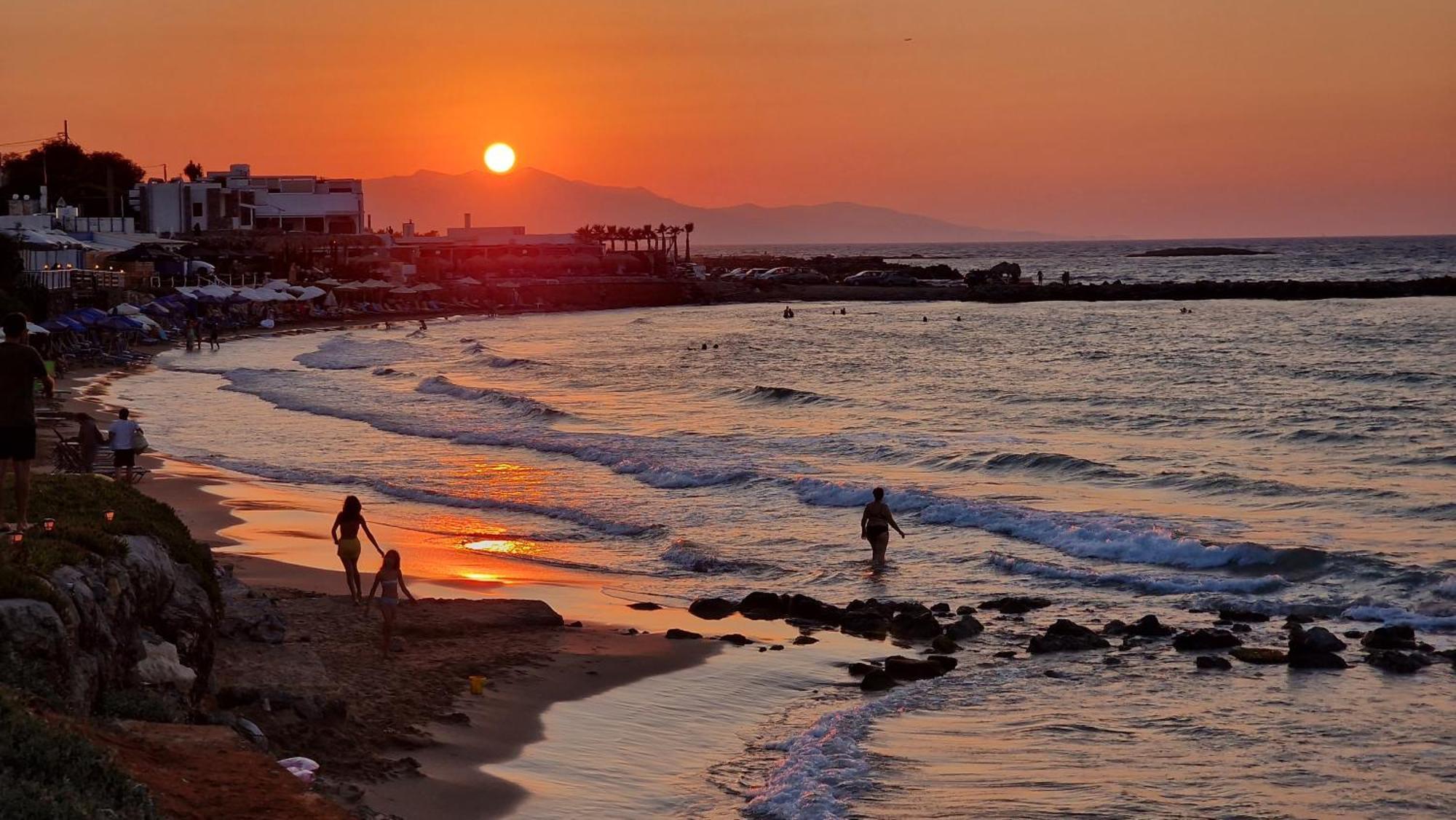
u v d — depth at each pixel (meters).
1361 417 48.34
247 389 63.31
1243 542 26.84
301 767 13.02
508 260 183.12
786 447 42.62
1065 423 49.34
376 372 73.38
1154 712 17.28
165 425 49.06
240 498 33.28
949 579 25.73
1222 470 37.28
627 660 19.34
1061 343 91.56
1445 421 46.75
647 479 37.06
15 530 13.81
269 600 18.59
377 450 43.28
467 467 39.47
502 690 17.36
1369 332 94.62
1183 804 13.91
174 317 101.31
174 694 13.25
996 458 38.81
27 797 8.70
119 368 73.75
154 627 14.06
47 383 14.36
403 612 20.95
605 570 26.62
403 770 13.96
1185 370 69.56
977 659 20.09
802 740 15.94
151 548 14.80
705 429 48.47
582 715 16.69
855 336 103.38
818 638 21.25
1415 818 13.42
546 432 46.59
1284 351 80.50
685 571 26.59
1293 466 38.19
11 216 101.25
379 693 16.47
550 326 126.69
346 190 170.38
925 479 36.53
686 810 13.72
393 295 143.25
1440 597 22.92
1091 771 14.96
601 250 195.62
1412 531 28.52
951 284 186.38
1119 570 25.94
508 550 28.23
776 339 101.62
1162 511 31.31
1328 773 14.77
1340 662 19.17
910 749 15.80
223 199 151.38
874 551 26.81
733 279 193.00
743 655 20.02
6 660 10.79
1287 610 22.73
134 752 10.62
